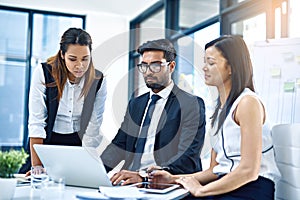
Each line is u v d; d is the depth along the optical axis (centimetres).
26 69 545
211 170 171
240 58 164
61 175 161
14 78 539
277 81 241
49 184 140
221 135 164
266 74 244
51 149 155
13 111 536
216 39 171
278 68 242
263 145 163
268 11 320
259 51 246
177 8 494
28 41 547
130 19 581
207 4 421
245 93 160
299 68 236
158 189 142
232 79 164
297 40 238
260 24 331
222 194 149
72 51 186
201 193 147
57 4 530
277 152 182
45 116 210
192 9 455
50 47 555
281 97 239
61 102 196
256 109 154
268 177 162
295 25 297
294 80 237
